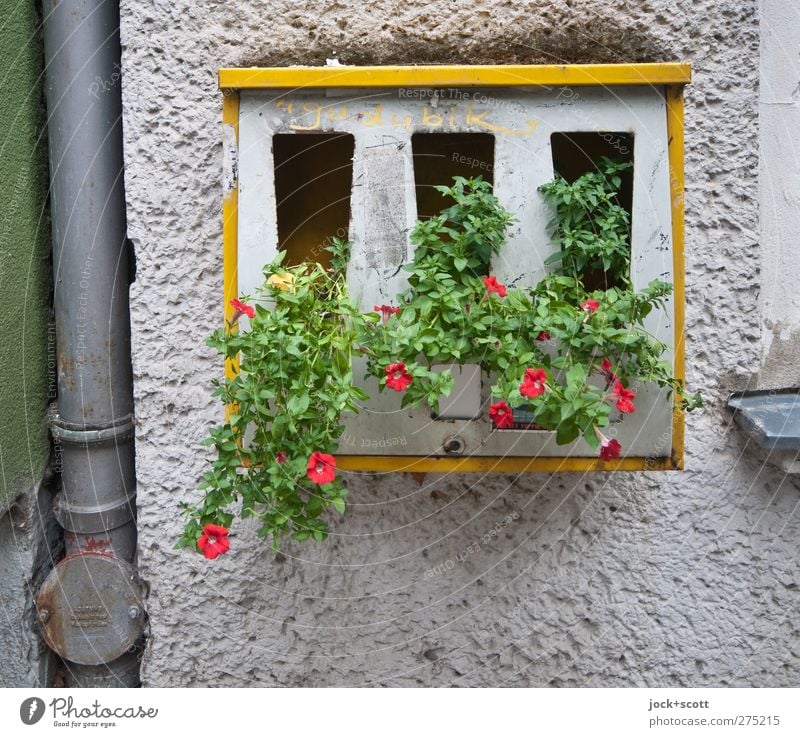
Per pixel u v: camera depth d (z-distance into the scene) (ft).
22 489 4.70
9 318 4.56
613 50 4.40
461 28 4.40
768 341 4.77
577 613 4.80
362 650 4.89
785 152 4.68
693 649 4.79
